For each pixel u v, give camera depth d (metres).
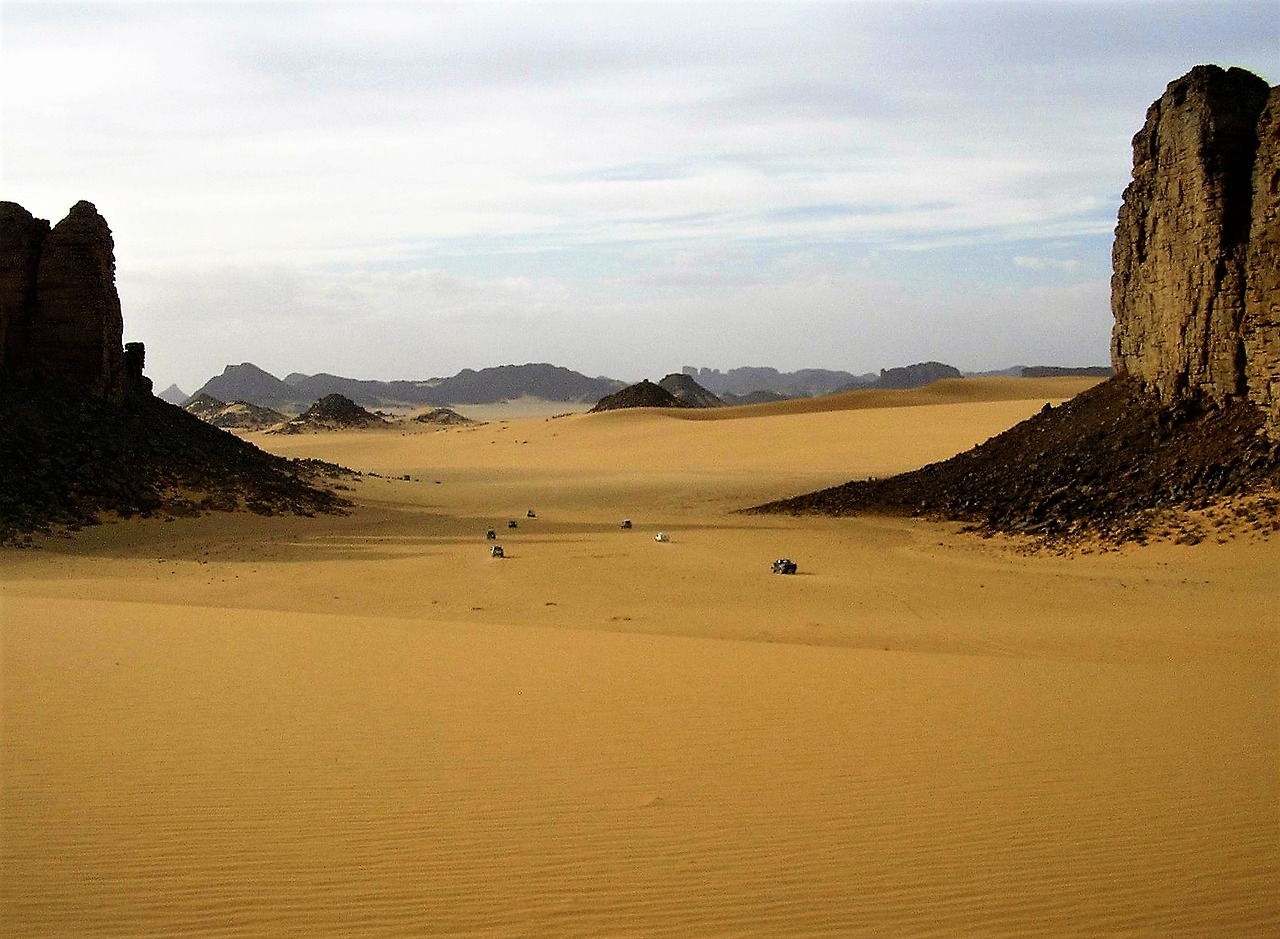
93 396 54.34
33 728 11.55
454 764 10.56
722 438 108.56
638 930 7.10
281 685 14.08
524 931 7.06
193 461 55.59
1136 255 44.97
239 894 7.53
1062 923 7.32
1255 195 36.69
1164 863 8.32
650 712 12.78
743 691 14.02
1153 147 43.34
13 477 45.84
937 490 49.28
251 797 9.48
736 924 7.21
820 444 96.19
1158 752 11.26
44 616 19.72
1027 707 13.27
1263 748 11.46
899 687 14.41
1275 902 7.70
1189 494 34.47
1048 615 23.45
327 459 117.38
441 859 8.18
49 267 53.84
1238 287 36.84
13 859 8.04
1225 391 37.44
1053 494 40.38
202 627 19.06
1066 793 9.89
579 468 96.62
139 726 11.74
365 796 9.57
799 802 9.55
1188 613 22.95
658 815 9.18
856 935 7.08
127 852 8.21
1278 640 19.64
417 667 15.55
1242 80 38.88
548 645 17.83
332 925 7.11
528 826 8.89
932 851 8.48
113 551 40.00
